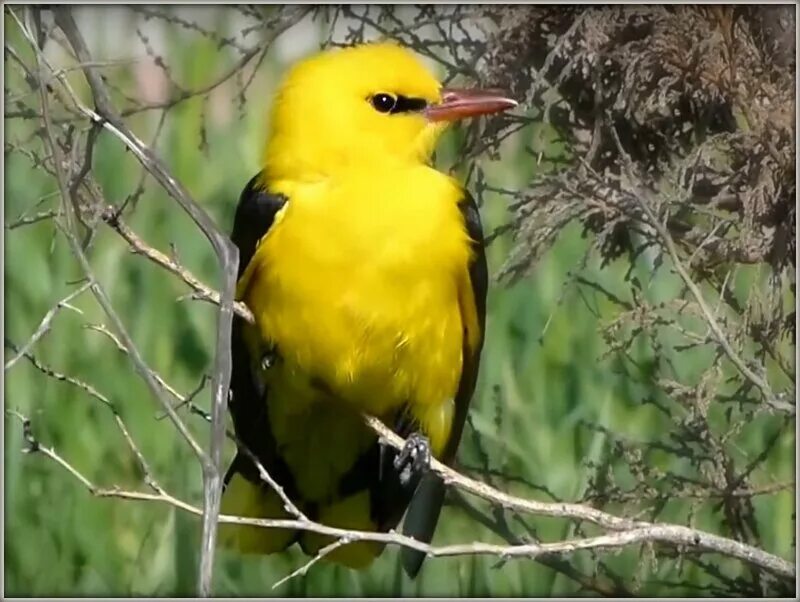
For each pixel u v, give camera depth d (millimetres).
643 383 10820
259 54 10883
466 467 10352
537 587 11164
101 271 13555
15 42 9594
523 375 12500
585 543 7742
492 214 12117
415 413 9469
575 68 9445
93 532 11914
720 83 9141
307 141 9203
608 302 12398
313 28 11336
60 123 8875
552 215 9406
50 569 11758
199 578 6715
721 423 10930
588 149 9727
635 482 10812
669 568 10852
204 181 14883
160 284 13688
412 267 9055
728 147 9250
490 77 9820
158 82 14984
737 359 8930
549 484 11734
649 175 9633
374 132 9195
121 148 14195
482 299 9516
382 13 10297
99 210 7812
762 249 9258
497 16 9836
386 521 9906
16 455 12047
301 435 9633
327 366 9133
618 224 9742
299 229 9008
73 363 12883
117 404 12570
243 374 9422
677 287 11352
